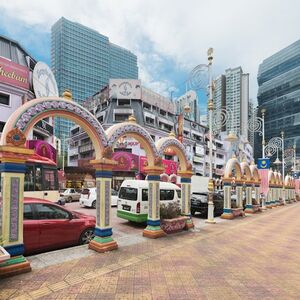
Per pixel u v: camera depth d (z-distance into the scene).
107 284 5.31
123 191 13.12
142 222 12.63
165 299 4.76
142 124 39.03
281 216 16.80
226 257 7.30
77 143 47.56
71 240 7.98
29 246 7.08
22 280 5.40
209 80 13.62
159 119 43.19
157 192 9.64
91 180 36.94
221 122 16.41
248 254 7.66
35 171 13.09
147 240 8.96
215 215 17.09
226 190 15.14
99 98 43.66
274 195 25.62
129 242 8.64
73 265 6.30
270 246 8.64
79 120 7.32
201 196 16.88
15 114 5.96
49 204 7.74
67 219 7.96
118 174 34.72
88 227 8.44
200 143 51.53
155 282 5.48
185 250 7.86
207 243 8.80
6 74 23.27
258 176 20.70
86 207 20.05
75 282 5.37
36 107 6.26
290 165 42.59
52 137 30.75
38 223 7.28
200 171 50.56
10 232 5.73
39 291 4.95
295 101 34.69
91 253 7.27
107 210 7.71
